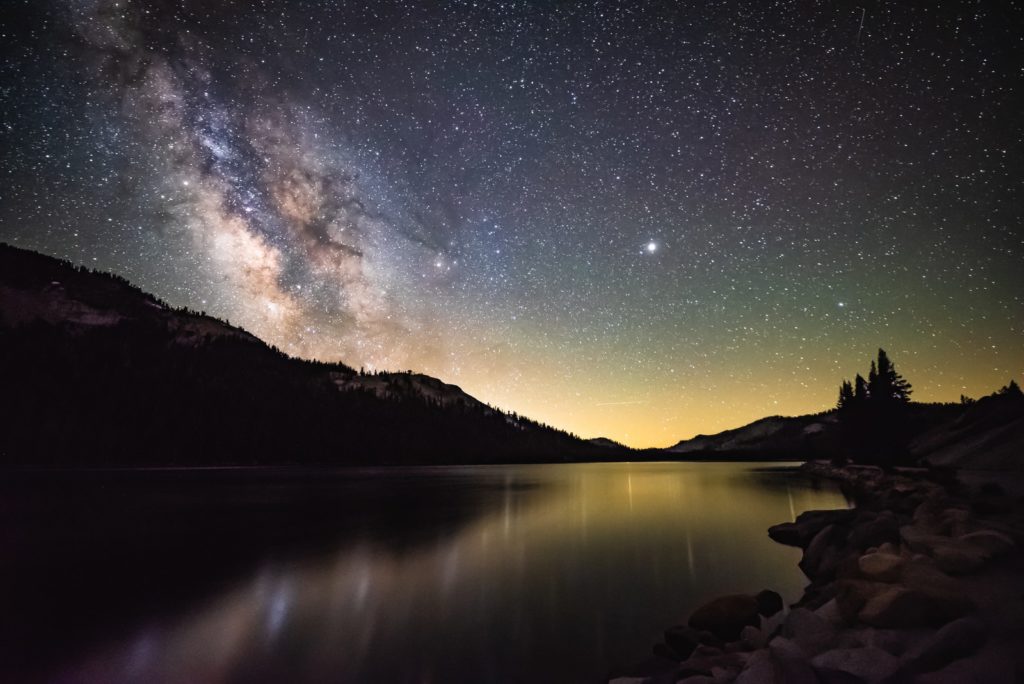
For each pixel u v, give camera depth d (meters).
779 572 15.34
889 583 7.55
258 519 29.78
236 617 11.83
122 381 124.44
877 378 53.66
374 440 143.88
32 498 42.25
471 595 13.51
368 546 20.81
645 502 37.72
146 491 49.53
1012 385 46.62
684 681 6.53
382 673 8.72
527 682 8.30
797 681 5.23
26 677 8.70
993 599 6.38
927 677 4.88
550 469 123.19
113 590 14.27
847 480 47.09
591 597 13.27
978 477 24.31
